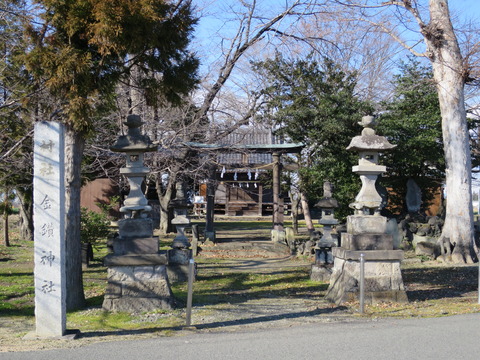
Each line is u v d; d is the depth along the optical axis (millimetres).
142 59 9719
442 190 24766
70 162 9266
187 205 12883
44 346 6266
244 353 5758
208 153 17328
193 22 9750
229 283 12281
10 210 19938
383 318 7801
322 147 19906
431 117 18906
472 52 15805
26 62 8273
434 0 15938
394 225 18234
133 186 9070
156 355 5734
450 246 15773
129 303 8766
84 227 14883
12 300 10023
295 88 21125
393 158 19125
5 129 12391
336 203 12641
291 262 16266
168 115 15672
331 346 5984
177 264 12664
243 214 33031
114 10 8188
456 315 7848
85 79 8445
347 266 9281
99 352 5902
